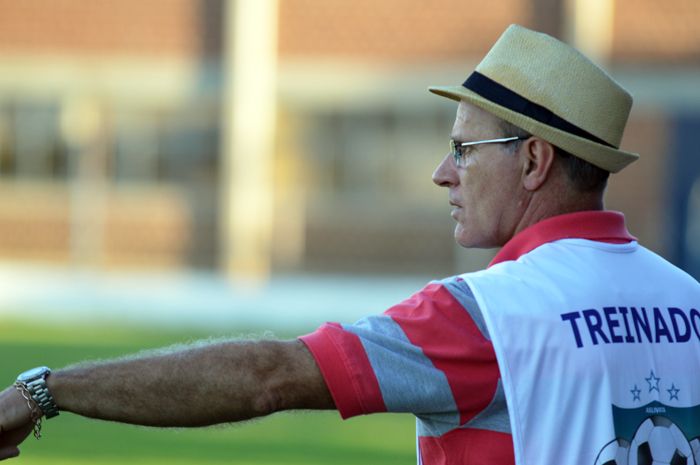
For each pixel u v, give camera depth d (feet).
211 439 67.92
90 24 196.85
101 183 199.93
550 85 20.01
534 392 17.99
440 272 198.18
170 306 160.04
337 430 72.74
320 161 199.21
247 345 18.33
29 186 199.72
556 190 20.62
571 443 17.99
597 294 19.16
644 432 18.65
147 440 66.54
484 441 18.38
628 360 18.81
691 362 19.71
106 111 199.93
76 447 63.46
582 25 185.47
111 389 18.37
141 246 199.82
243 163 191.01
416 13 193.57
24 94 198.49
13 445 19.24
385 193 199.00
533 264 19.57
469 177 21.22
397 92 195.42
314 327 141.08
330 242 200.03
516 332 18.21
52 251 199.31
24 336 122.52
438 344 18.22
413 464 61.67
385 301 172.04
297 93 196.95
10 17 196.85
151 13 195.93
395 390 17.88
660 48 186.91
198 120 199.62
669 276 20.79
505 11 191.01
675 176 188.03
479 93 20.68
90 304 160.04
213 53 195.52
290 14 195.31
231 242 192.34
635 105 187.83
